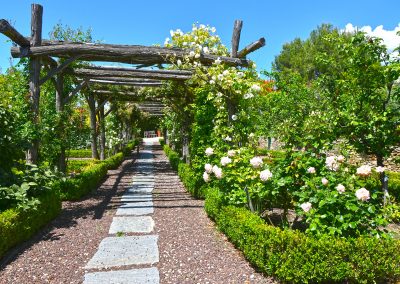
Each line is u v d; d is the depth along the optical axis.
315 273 3.10
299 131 4.39
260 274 3.52
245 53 7.00
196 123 7.88
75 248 4.26
